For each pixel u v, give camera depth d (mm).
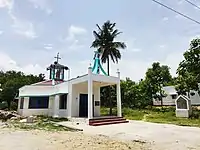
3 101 37938
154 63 40844
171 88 44938
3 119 22391
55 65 30281
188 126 16953
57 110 23156
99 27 35625
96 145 8688
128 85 40812
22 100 25906
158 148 8602
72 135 11617
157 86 38938
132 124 18297
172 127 16125
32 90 25422
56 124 17547
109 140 10102
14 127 15398
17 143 9164
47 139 10156
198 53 26453
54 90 25297
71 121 19922
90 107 18734
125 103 39375
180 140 10539
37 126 16172
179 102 25641
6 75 52312
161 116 25797
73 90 22453
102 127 16125
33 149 7961
